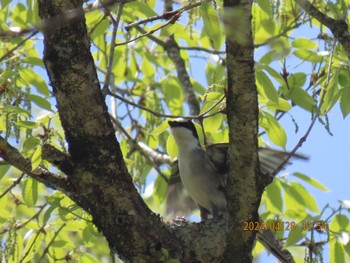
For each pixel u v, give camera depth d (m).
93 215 8.44
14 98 9.77
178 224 8.86
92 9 6.26
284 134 10.51
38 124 9.36
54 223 11.09
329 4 10.36
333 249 10.11
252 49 7.60
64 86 8.12
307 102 11.57
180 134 11.30
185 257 8.55
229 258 8.66
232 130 8.10
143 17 11.90
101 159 8.34
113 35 9.38
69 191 8.63
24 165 8.69
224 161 11.35
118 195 8.33
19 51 10.80
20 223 10.96
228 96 8.02
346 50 9.83
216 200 11.36
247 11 7.07
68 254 11.22
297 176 13.02
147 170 14.07
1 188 11.02
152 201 14.51
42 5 7.98
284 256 10.48
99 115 8.28
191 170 11.30
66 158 8.41
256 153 8.21
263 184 8.38
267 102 10.52
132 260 8.30
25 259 10.87
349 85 10.22
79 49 8.09
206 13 9.06
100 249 11.86
